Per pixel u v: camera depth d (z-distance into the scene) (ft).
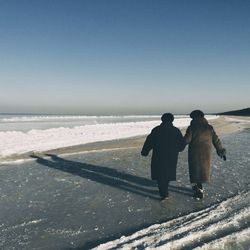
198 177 23.16
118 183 28.99
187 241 15.85
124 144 58.54
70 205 22.45
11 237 17.06
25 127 133.28
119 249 15.03
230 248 15.12
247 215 19.48
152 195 24.94
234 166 36.22
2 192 25.86
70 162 39.81
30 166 37.14
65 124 171.42
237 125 126.82
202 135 23.21
